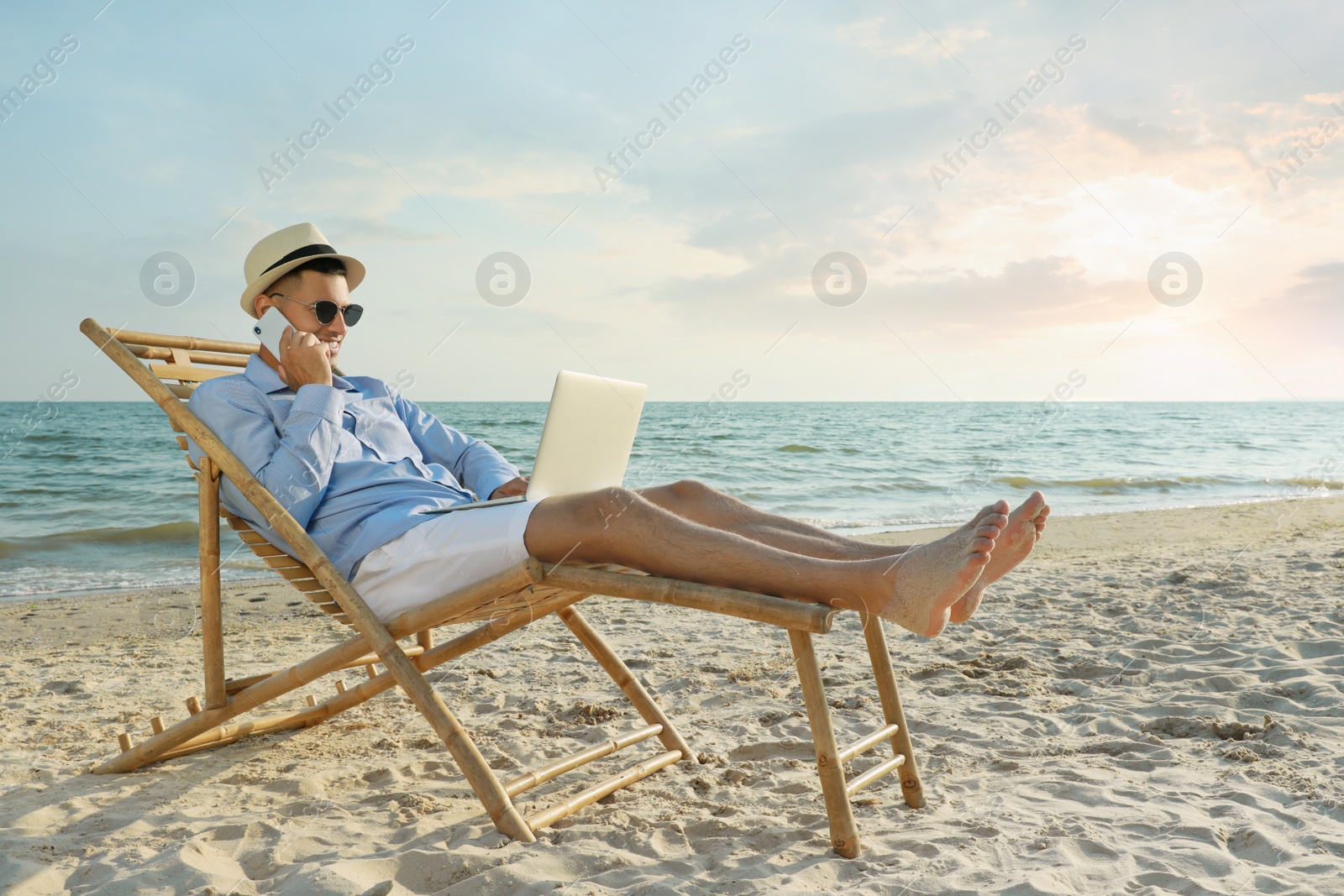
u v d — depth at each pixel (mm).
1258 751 2385
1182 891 1558
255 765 2525
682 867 1739
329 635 4883
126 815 2111
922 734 2691
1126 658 3533
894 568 1689
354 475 2283
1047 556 7258
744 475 15445
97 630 5234
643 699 2541
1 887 1681
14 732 2943
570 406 2025
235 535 8922
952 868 1672
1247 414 43562
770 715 2955
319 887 1622
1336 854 1703
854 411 37844
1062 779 2221
